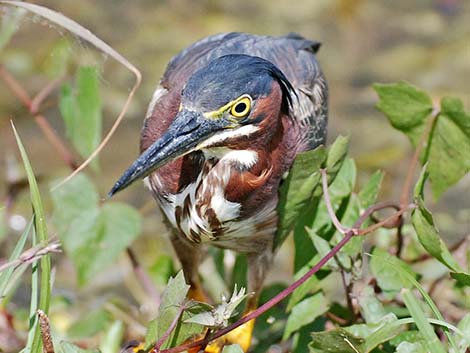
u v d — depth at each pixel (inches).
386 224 369.7
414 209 327.9
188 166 356.8
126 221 410.0
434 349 297.1
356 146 637.9
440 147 386.0
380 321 327.9
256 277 386.3
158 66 711.1
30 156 609.9
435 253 331.3
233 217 361.7
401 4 796.0
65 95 423.2
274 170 358.9
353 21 772.6
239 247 379.9
